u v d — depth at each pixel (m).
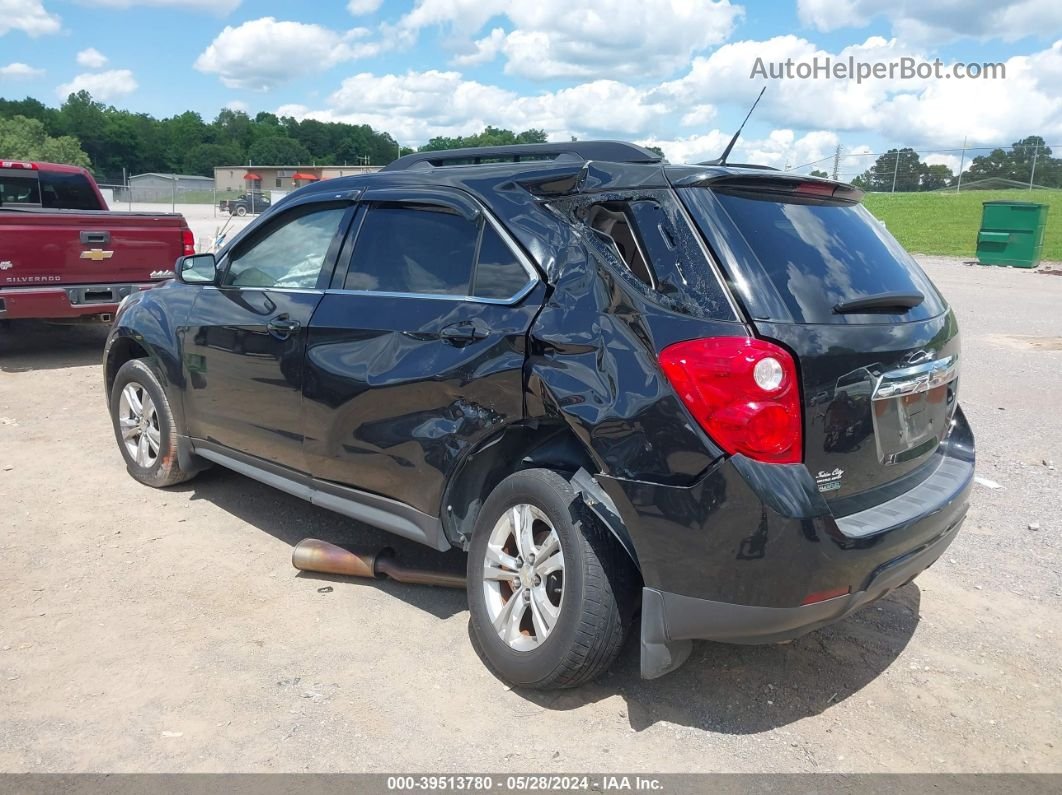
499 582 3.48
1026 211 21.08
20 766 2.88
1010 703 3.37
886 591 3.12
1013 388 8.54
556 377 3.13
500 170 3.67
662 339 2.88
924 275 3.65
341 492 4.10
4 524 4.88
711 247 2.92
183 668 3.48
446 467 3.55
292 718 3.17
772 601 2.77
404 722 3.16
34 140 82.19
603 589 3.06
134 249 9.24
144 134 142.25
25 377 8.57
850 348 2.89
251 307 4.50
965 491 3.41
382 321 3.81
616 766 2.94
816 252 3.09
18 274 8.40
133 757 2.94
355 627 3.84
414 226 3.89
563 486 3.17
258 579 4.29
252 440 4.57
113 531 4.82
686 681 3.46
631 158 3.55
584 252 3.21
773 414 2.72
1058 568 4.52
